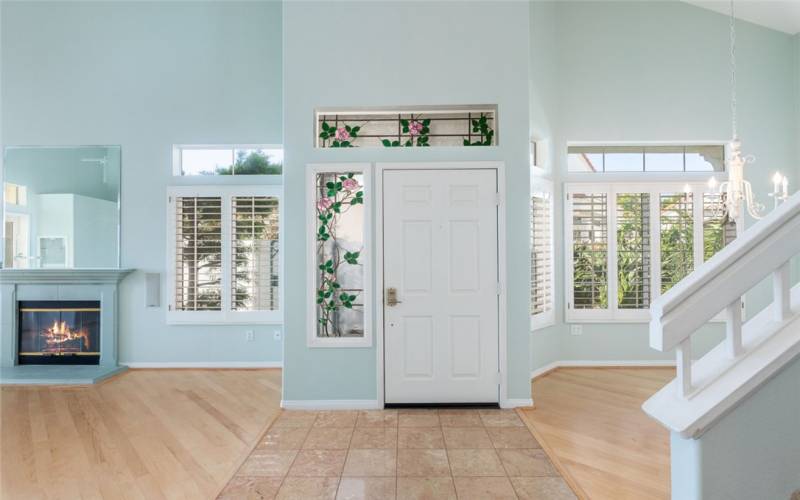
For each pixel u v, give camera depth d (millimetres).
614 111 4711
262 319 4695
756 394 1228
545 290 4477
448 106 3525
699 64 4723
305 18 3523
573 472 2451
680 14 4727
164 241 4730
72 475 2449
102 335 4633
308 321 3467
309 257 3473
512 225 3469
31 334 4695
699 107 4719
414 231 3475
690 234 4676
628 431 3012
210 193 4691
